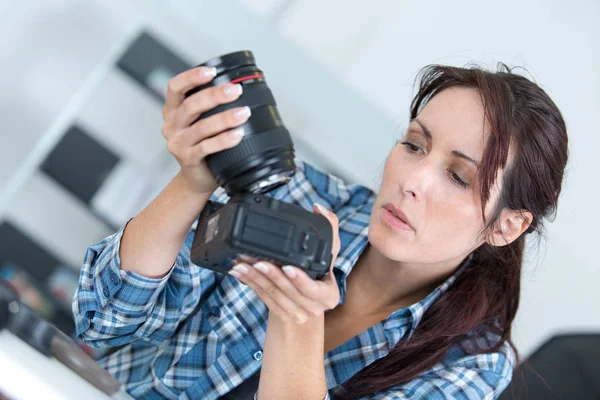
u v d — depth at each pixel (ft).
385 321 3.92
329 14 8.30
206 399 3.84
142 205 7.27
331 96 7.72
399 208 3.49
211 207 2.96
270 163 2.65
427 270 3.93
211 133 2.64
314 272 2.68
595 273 8.18
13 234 7.25
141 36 7.97
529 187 3.59
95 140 7.52
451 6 8.39
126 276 3.30
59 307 6.88
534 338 8.21
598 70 8.16
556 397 4.26
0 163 7.84
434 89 3.75
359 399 3.78
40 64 8.17
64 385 1.73
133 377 4.14
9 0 8.21
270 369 3.10
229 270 2.76
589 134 8.06
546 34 8.27
